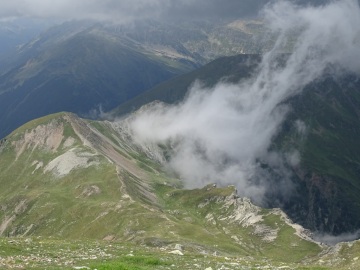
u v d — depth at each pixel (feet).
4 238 231.09
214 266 166.20
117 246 239.50
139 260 159.63
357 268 218.59
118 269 124.57
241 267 168.04
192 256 213.05
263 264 206.18
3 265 124.57
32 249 178.40
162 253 216.13
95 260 158.20
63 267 131.64
